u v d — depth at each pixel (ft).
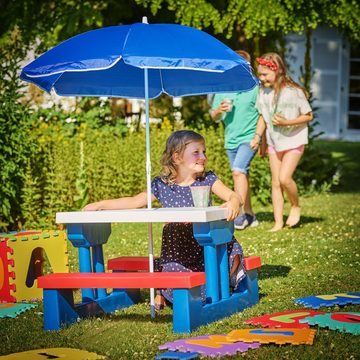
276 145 25.08
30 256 18.21
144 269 17.17
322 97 65.16
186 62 15.25
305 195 35.81
